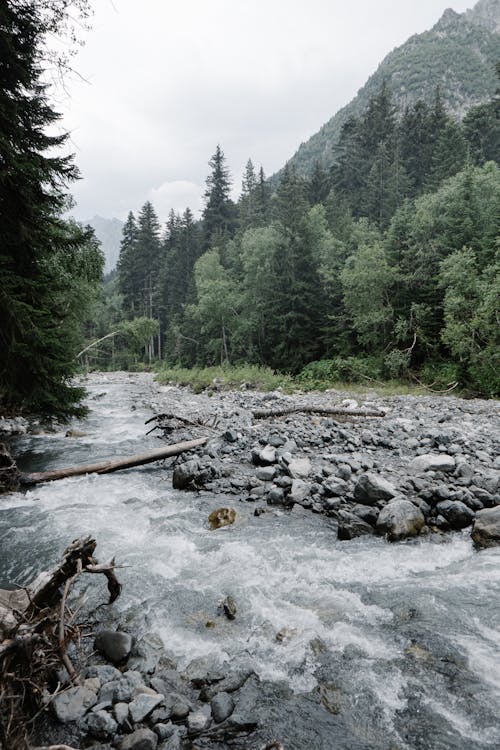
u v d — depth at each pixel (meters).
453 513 5.60
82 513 6.49
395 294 28.88
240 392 23.31
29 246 9.41
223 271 52.12
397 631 3.56
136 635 3.62
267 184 85.94
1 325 8.43
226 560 4.92
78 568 3.34
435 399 18.14
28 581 4.52
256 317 41.69
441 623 3.62
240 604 4.04
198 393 25.11
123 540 5.54
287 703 2.84
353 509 5.95
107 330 68.69
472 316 21.03
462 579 4.35
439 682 2.99
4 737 2.46
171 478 8.34
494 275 21.86
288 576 4.54
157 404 19.27
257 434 10.64
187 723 2.64
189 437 11.30
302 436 10.29
